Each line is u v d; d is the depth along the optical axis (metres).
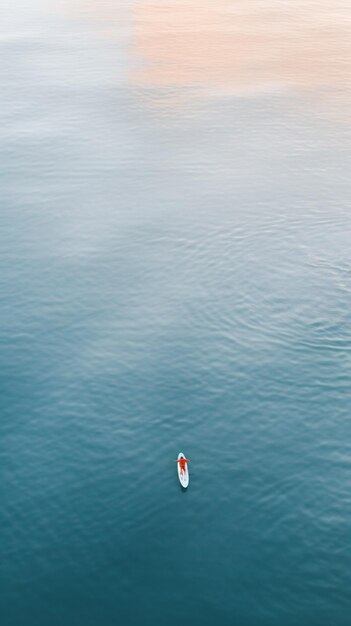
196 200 61.22
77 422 40.94
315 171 65.81
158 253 54.53
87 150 69.94
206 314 48.41
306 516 35.41
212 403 41.97
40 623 30.94
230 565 33.12
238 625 30.66
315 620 30.80
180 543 34.19
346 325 47.06
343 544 33.97
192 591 32.03
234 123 74.69
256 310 48.59
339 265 52.53
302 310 48.34
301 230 56.69
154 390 42.91
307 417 40.97
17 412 41.75
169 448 39.31
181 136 72.25
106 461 38.59
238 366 44.31
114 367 44.56
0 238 57.34
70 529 34.97
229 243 55.28
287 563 33.16
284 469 37.94
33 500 36.50
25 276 53.03
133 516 35.56
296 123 74.75
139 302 49.81
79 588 32.31
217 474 37.69
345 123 74.69
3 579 32.75
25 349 46.44
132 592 32.06
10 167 67.44
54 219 59.41
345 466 38.06
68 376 44.12
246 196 61.69
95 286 51.56
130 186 63.69
